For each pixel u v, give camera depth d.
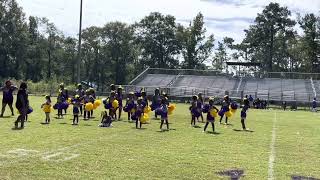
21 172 9.70
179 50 103.69
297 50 104.88
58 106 23.97
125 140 15.61
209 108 20.06
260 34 106.00
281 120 30.44
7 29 94.25
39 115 24.64
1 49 93.38
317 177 10.52
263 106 50.91
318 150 15.29
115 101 23.83
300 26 96.81
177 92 61.62
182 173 10.30
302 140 18.27
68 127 19.08
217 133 19.58
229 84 64.75
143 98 23.42
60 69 110.19
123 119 24.56
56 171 9.95
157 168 10.72
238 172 10.67
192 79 67.62
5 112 25.44
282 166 11.73
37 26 106.31
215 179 9.85
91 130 18.31
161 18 102.62
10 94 23.05
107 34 100.44
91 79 106.56
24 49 97.25
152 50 102.94
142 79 68.69
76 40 109.50
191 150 13.89
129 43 101.12
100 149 13.26
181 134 18.47
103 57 101.94
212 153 13.47
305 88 61.84
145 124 22.31
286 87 62.47
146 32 103.81
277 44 107.00
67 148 13.13
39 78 104.81
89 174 9.77
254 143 16.48
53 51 108.44
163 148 14.05
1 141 13.96
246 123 26.28
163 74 70.38
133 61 103.56
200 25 99.88
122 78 101.50
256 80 65.50
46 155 11.81
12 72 95.62
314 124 27.77
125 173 10.02
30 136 15.44
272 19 104.62
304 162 12.59
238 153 13.73
